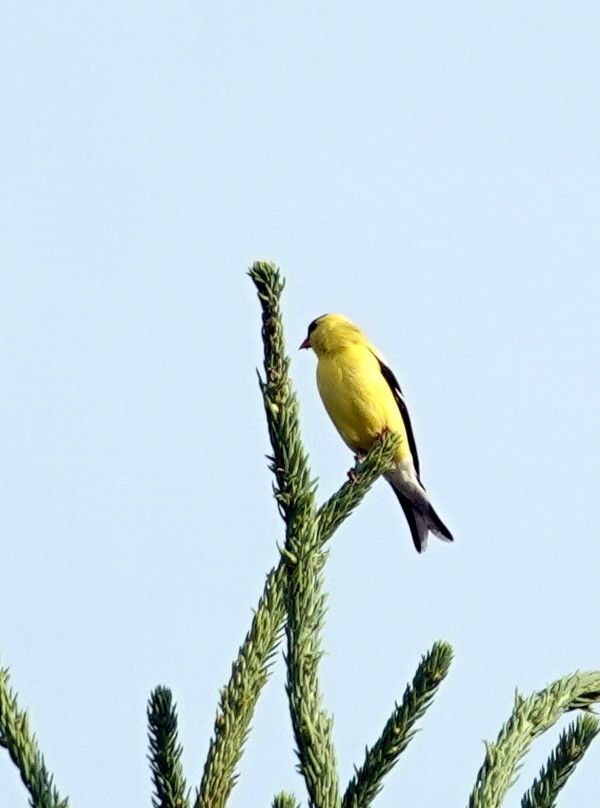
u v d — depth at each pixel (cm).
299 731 671
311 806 655
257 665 749
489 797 671
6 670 701
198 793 704
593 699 732
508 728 707
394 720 695
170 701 703
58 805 660
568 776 670
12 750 677
